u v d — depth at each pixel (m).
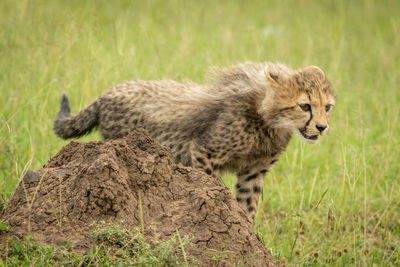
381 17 29.45
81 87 14.89
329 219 11.52
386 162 13.89
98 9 20.81
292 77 10.13
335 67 19.06
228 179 12.26
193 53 19.67
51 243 7.09
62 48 16.08
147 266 6.81
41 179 7.84
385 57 22.30
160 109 11.17
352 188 11.81
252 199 11.20
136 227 7.35
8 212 7.75
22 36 17.05
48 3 22.14
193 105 10.97
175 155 10.95
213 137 10.36
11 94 14.57
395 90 19.14
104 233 7.18
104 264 6.82
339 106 17.11
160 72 16.55
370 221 12.51
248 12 27.27
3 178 11.56
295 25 26.25
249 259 7.54
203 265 7.20
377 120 17.25
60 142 12.94
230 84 10.85
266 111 10.20
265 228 11.34
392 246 11.19
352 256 10.47
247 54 19.56
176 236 7.41
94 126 12.00
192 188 8.10
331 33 22.98
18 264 6.71
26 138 13.05
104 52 16.66
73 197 7.57
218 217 7.64
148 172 8.01
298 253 10.38
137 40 18.94
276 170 14.36
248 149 10.50
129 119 11.36
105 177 7.49
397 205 12.69
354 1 29.86
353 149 13.16
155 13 25.17
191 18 24.69
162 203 7.89
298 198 12.69
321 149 15.22
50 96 14.75
